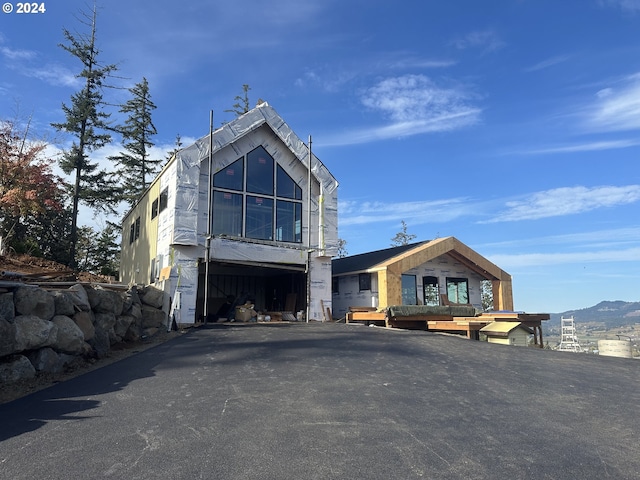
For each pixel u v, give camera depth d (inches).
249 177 658.2
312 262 684.7
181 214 572.7
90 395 220.8
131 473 128.5
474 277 886.4
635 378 287.9
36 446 149.9
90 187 1214.9
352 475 128.3
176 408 194.7
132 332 417.4
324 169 711.7
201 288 813.9
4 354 243.0
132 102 1440.7
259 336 433.1
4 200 740.0
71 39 1152.8
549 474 132.7
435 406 203.0
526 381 266.2
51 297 295.6
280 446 149.5
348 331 492.1
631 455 149.8
